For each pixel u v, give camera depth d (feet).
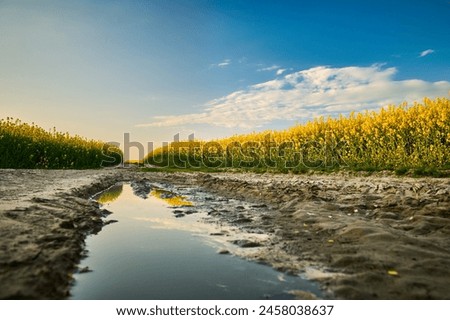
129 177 58.90
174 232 17.30
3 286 8.82
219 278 10.95
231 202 28.02
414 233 15.58
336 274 11.09
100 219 19.62
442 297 9.12
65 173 47.78
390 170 45.91
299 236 15.88
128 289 10.10
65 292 9.66
